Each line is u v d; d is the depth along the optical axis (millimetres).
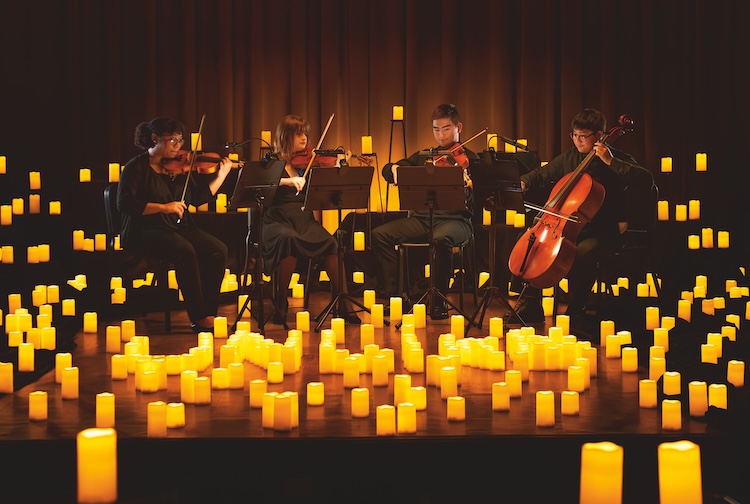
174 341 5113
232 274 6992
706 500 2553
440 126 6176
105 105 7891
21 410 3582
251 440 3176
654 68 8008
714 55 7988
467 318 5238
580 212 5320
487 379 4074
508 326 5449
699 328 5035
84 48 7863
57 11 7828
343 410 3557
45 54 7809
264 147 7383
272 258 5785
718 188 7973
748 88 7930
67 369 3754
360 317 5883
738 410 3303
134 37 7914
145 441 3170
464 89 8055
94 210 6961
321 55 7988
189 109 7961
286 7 7992
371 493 3182
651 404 3562
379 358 3934
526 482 3201
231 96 7984
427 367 3982
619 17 8016
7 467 3168
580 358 3980
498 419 3412
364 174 5203
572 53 7992
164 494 2711
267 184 5133
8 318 5043
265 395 3287
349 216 7184
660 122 8023
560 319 4965
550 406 3281
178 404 3291
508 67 8023
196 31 7977
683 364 4188
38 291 5766
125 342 5012
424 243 6062
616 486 2186
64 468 3180
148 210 5363
